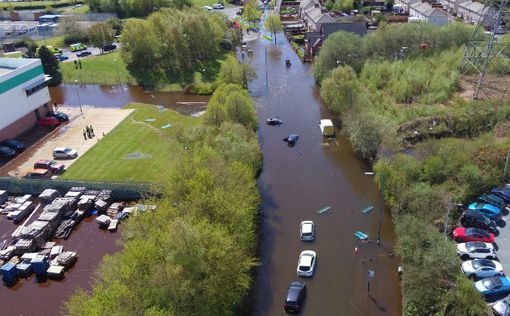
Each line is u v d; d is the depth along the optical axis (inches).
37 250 2514.8
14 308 2155.5
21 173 3297.2
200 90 5049.2
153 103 4817.9
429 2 7716.5
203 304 1792.6
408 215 2431.1
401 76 4311.0
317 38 5910.4
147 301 1694.1
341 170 3304.6
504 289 1993.1
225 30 6565.0
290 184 3154.5
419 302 1946.4
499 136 3344.0
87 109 4613.7
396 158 2876.5
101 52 6294.3
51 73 5374.0
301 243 2564.0
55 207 2770.7
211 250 1836.9
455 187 2664.9
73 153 3486.7
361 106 3624.5
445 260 2025.1
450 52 4778.5
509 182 2797.7
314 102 4554.6
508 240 2354.8
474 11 6609.3
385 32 4909.0
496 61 4557.1
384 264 2375.7
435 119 3666.3
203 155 2564.0
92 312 1566.2
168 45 5590.6
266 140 3806.6
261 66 5792.3
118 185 2942.9
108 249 2516.0
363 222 2723.9
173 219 2017.7
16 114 3892.7
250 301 2176.4
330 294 2193.7
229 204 2166.6
